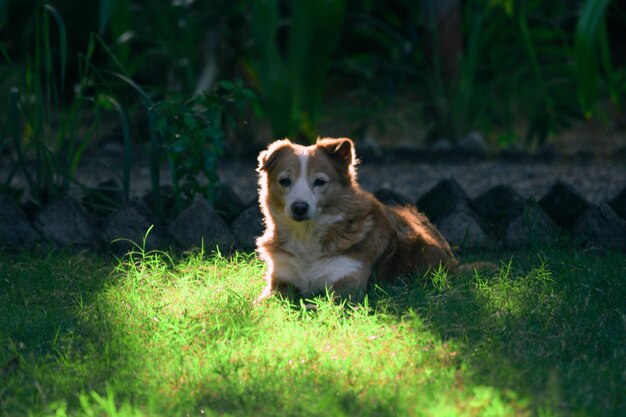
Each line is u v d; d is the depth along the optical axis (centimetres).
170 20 1587
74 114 1053
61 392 536
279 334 631
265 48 1248
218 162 1557
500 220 1005
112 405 488
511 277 791
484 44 1792
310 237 755
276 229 770
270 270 783
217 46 1611
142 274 786
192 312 692
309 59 1303
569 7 1936
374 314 688
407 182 1337
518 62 1889
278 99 1253
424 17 1719
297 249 761
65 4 1944
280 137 1269
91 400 526
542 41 1936
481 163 1527
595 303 712
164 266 819
